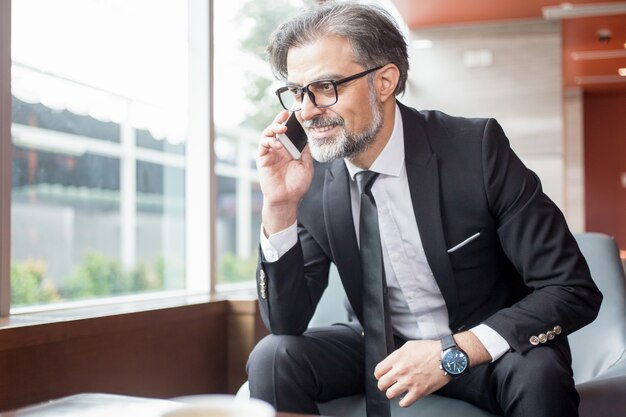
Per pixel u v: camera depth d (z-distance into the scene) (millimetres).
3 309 1714
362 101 1448
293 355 1493
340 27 1433
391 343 1465
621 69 8875
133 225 2627
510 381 1318
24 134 2105
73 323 1640
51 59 2150
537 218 1435
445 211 1492
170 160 2715
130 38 2496
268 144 1501
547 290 1394
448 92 6066
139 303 2223
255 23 3240
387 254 1560
